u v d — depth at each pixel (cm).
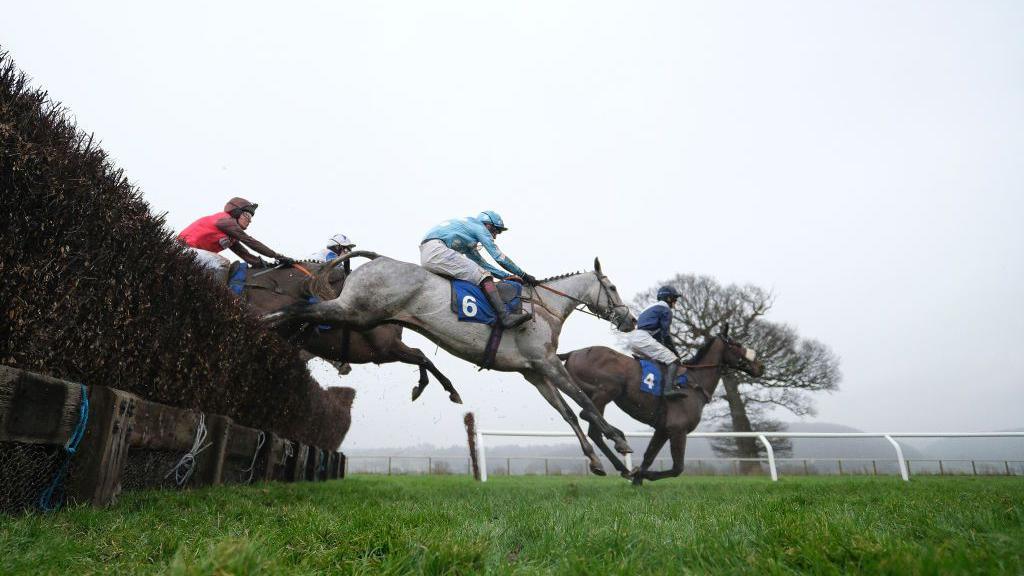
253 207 504
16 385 188
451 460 1766
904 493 398
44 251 218
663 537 178
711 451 2036
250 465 443
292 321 453
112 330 261
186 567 113
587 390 622
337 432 919
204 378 346
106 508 223
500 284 480
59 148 223
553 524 202
